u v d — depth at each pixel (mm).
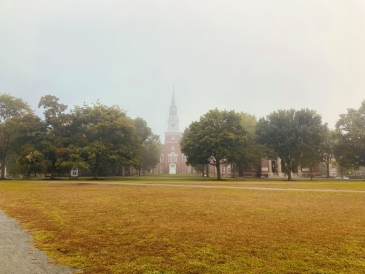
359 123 52750
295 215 12727
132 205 15953
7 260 6992
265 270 6273
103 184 36094
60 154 51125
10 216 12633
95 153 50844
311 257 7102
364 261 6809
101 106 55938
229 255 7270
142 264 6660
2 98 53844
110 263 6742
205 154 52250
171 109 135750
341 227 10305
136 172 112375
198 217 12227
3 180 48344
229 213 13211
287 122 54844
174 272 6191
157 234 9336
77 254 7395
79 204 16422
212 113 55406
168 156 130125
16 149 51375
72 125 55625
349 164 53375
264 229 10008
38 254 7434
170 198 19469
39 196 20953
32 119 51844
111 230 9906
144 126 82188
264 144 57406
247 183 38875
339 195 21406
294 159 54562
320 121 55094
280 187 29984
